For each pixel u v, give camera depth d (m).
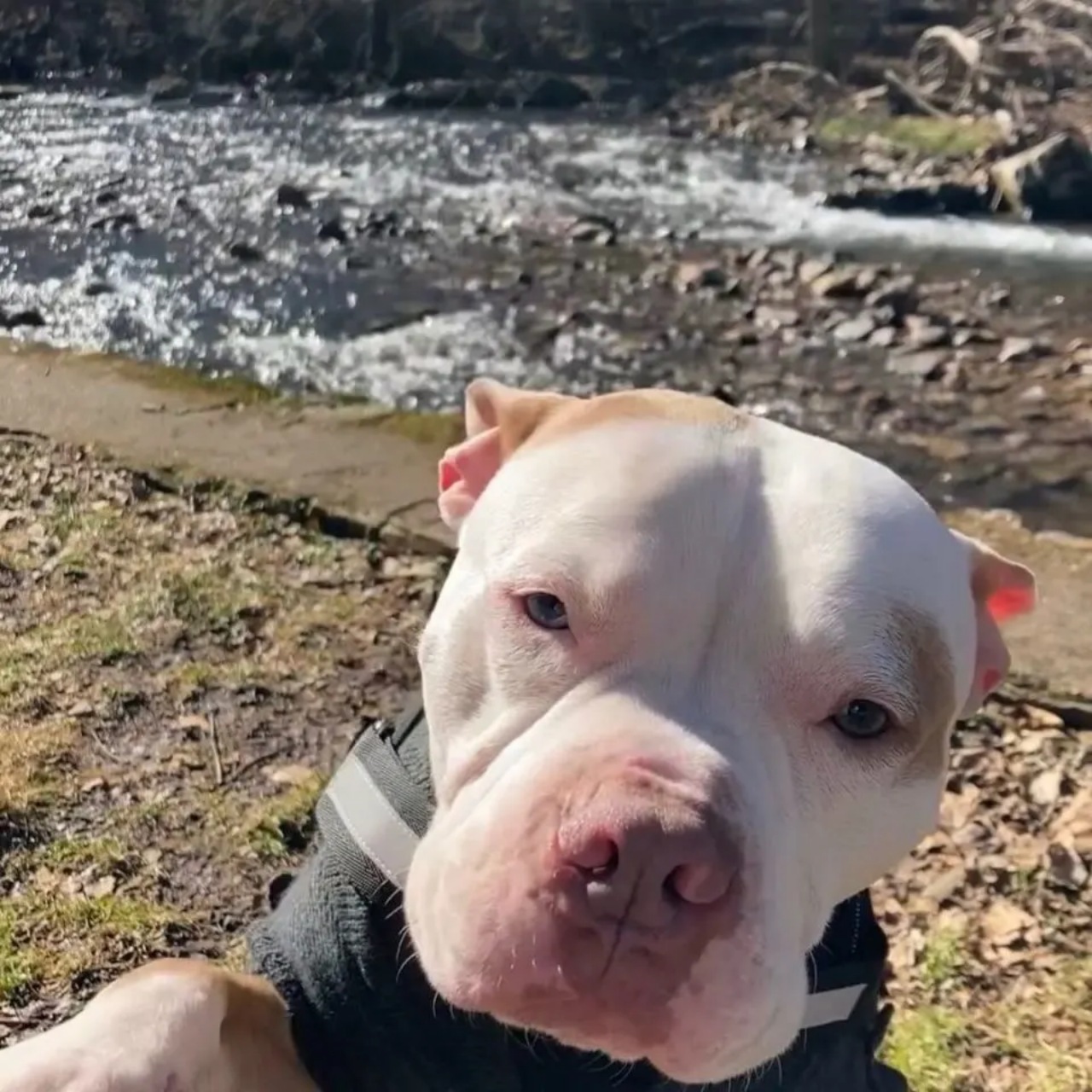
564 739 0.44
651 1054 0.42
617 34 3.72
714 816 0.41
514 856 0.41
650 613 0.46
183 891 0.80
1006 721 0.97
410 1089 0.49
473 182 2.75
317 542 1.18
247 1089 0.49
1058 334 1.91
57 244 2.33
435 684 0.50
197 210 2.54
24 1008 0.72
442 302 2.05
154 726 0.94
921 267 2.19
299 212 2.53
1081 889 0.83
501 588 0.48
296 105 3.55
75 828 0.84
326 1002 0.49
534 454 0.51
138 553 1.15
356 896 0.50
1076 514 1.42
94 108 3.51
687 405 0.52
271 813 0.86
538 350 1.86
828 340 1.89
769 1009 0.42
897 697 0.46
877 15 3.46
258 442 1.35
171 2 3.95
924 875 0.84
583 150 3.01
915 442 1.59
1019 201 2.49
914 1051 0.72
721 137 3.11
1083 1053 0.73
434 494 1.25
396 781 0.51
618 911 0.40
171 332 1.92
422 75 3.71
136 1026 0.47
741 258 2.24
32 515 1.20
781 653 0.46
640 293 2.09
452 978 0.42
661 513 0.47
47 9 4.10
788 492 0.48
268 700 0.97
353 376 1.76
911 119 3.06
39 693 0.96
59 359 1.57
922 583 0.48
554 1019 0.41
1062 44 3.10
